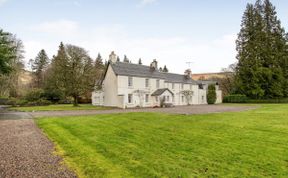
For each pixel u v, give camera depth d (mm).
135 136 9648
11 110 28359
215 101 53281
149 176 5176
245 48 51438
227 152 6973
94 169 5641
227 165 5836
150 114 18766
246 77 50938
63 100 47125
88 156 6797
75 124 13453
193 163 6027
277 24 51594
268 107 29688
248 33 52500
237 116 16828
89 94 50875
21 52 46781
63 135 10156
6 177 5086
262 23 51188
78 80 35375
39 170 5582
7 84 46594
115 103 36344
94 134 10281
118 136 9727
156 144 8148
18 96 49000
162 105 38188
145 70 41375
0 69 22344
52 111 26359
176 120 14570
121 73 36094
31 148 7871
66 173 5383
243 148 7387
